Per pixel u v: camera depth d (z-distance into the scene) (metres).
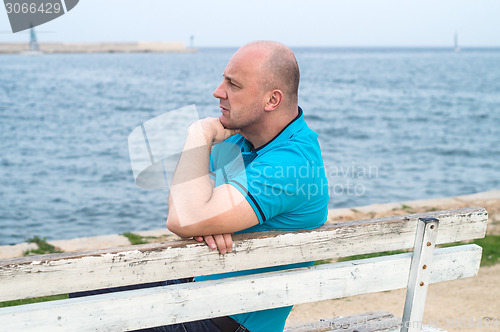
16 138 21.41
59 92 46.94
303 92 49.03
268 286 1.73
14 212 10.55
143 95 45.03
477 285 5.13
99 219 10.08
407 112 33.06
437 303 4.70
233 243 1.64
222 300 1.68
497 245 6.27
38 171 14.79
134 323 1.58
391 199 11.59
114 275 1.52
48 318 1.48
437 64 126.94
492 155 18.05
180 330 1.84
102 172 14.59
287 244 1.72
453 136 22.78
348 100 41.31
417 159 17.17
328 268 1.81
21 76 71.19
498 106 37.25
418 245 1.91
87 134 22.69
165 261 1.58
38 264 1.43
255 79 1.74
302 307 4.66
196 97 43.16
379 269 1.89
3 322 1.43
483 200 8.64
